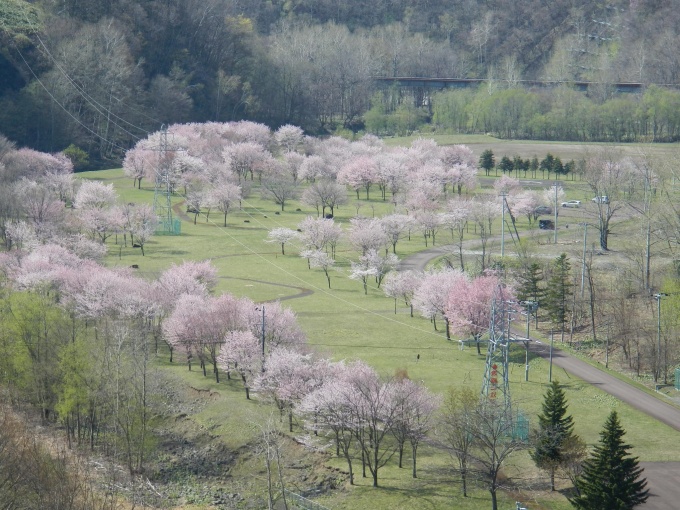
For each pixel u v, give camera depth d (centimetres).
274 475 13362
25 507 11144
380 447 13925
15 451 11900
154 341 18125
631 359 17300
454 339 18412
